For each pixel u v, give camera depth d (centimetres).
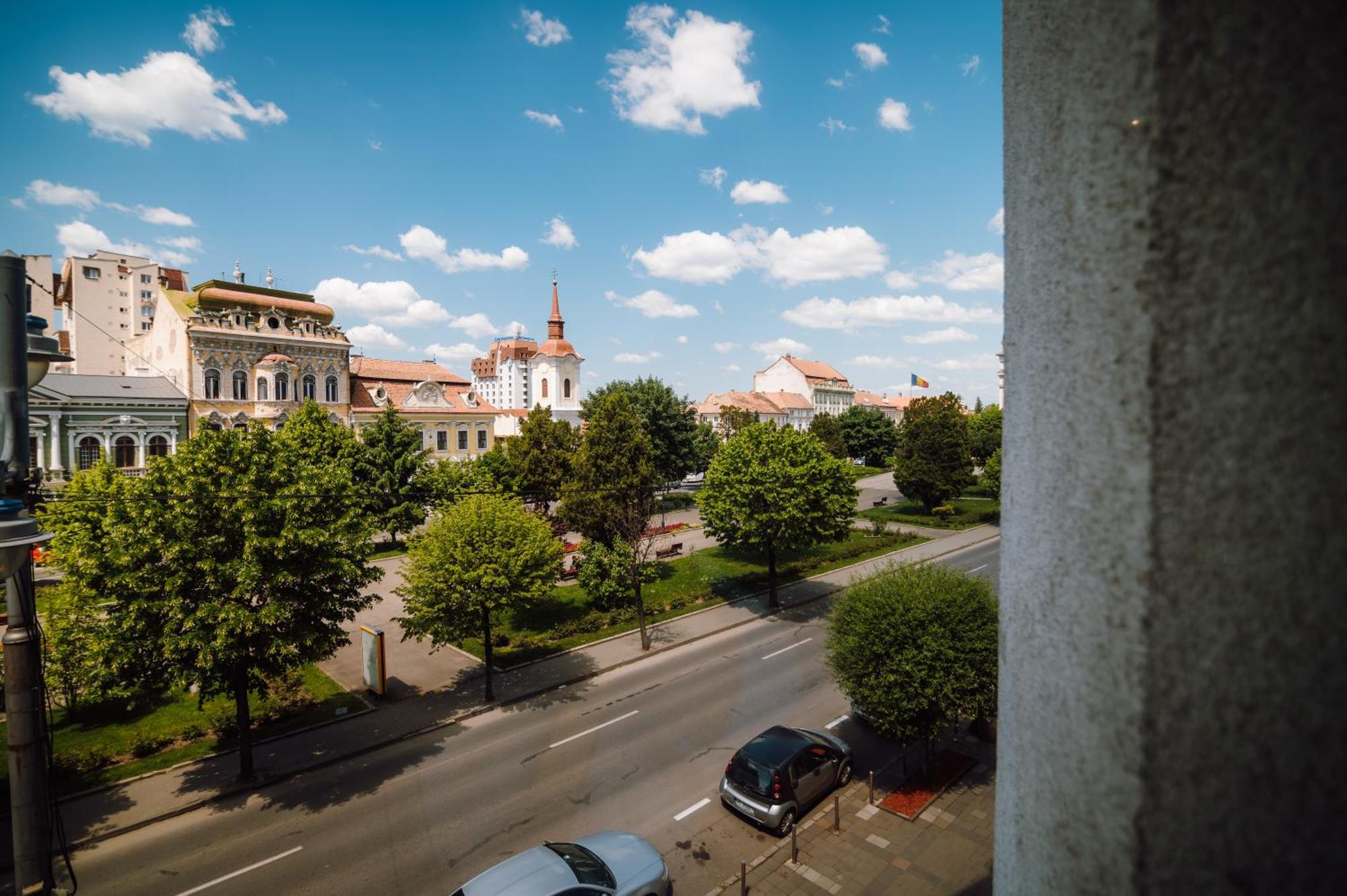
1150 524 90
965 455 4381
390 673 1892
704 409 9262
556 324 6594
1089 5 105
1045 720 117
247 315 4497
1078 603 107
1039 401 120
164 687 1217
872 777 1185
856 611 1185
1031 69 122
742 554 3269
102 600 1185
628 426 2981
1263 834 82
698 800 1210
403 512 3434
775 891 966
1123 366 95
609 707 1644
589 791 1252
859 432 7694
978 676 1101
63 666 1458
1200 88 85
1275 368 81
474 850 1090
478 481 3594
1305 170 78
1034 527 122
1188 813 88
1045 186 117
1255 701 82
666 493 5109
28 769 498
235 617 1177
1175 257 87
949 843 1064
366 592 2689
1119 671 96
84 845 1123
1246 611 83
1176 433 88
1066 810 111
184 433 4128
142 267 7281
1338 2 77
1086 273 104
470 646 2091
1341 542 77
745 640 2141
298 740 1492
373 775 1341
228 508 1233
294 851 1097
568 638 2156
